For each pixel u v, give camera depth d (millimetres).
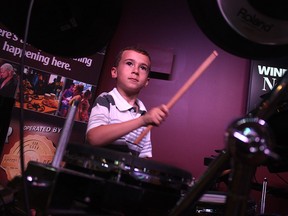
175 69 2131
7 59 1897
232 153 366
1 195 625
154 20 2197
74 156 591
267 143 359
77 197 465
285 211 1934
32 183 523
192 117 2086
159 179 569
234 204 380
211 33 523
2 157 1829
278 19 484
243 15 479
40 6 770
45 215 449
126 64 1393
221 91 2123
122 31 2174
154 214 532
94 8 810
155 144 2051
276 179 1980
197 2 499
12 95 1890
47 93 1967
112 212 489
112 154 560
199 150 2051
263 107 422
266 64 2105
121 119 1216
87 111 2010
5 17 760
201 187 427
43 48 811
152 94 2090
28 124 1901
